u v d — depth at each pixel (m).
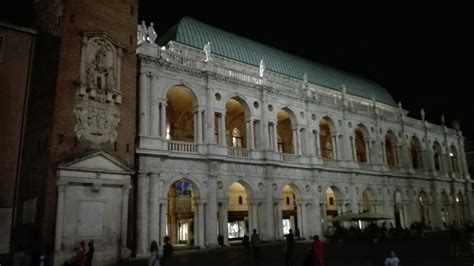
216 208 36.53
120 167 28.80
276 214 41.50
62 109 27.20
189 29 45.44
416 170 62.19
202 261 26.83
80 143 27.70
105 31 30.62
